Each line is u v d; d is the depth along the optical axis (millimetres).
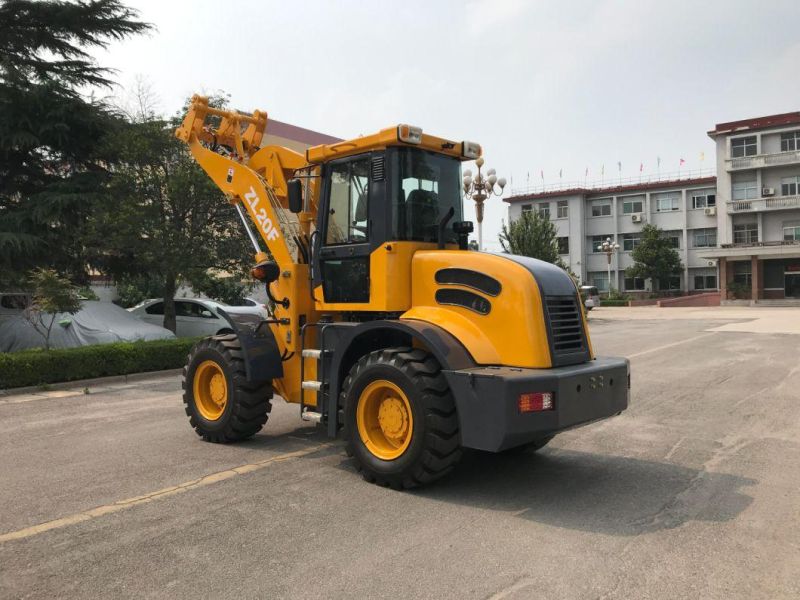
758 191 45812
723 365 12648
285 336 6441
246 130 7746
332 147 5895
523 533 4039
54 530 4156
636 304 48062
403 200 5520
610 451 6160
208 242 15656
